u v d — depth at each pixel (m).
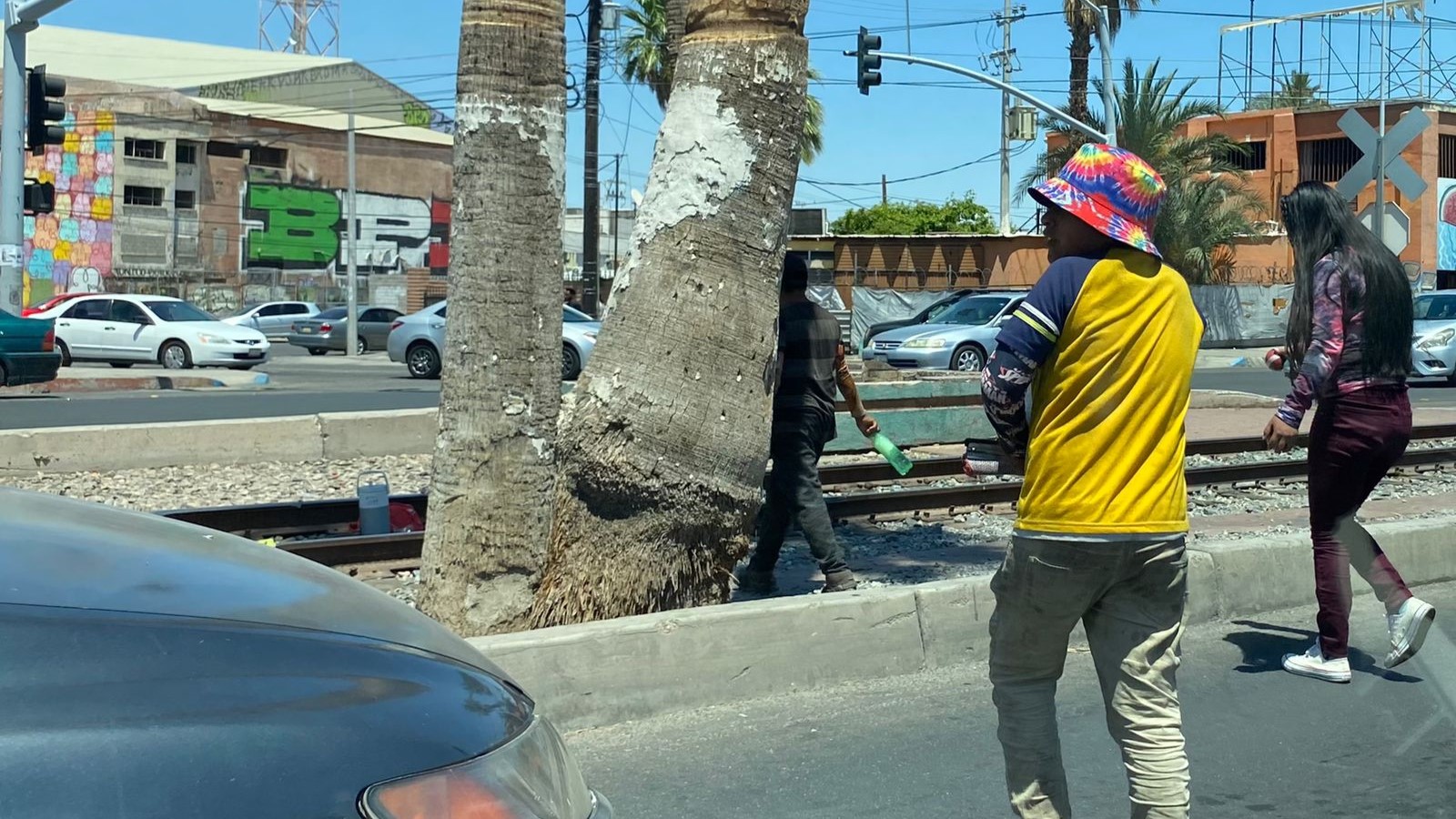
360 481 11.75
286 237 60.81
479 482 5.82
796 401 6.89
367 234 64.06
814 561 8.52
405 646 2.46
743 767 4.96
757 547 7.39
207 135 57.78
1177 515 3.49
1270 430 5.62
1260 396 19.97
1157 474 3.46
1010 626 3.67
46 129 19.03
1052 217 3.62
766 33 5.96
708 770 4.93
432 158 66.06
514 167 5.78
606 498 5.89
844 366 7.05
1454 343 23.03
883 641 6.02
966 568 8.28
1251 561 7.23
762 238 6.04
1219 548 7.20
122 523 2.81
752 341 6.04
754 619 5.67
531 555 5.89
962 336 24.75
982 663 6.29
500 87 5.75
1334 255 5.56
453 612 5.82
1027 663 3.71
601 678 5.29
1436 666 6.25
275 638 2.27
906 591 6.16
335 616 2.47
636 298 5.99
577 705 5.23
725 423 5.97
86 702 1.98
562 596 5.86
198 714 2.03
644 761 5.01
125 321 27.73
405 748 2.16
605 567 5.88
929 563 8.42
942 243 44.91
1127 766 3.62
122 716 1.98
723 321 5.96
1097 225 3.44
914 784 4.82
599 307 31.98
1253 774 5.00
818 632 5.84
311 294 60.41
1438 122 43.47
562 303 6.05
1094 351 3.41
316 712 2.13
